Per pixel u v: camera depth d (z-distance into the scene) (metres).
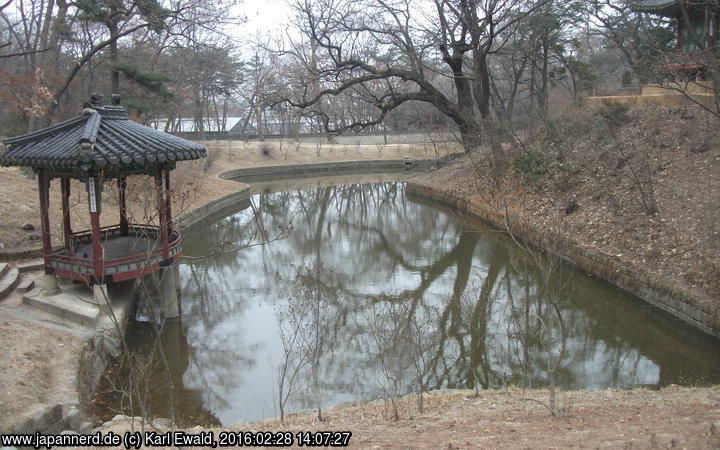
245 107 77.00
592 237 18.16
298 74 31.98
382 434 6.87
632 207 18.38
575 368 11.09
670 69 15.80
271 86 51.91
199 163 40.16
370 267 19.59
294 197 38.91
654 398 8.09
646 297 14.17
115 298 13.08
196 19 28.16
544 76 32.19
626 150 22.12
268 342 12.83
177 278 15.69
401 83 45.22
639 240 16.33
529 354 11.12
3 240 16.53
